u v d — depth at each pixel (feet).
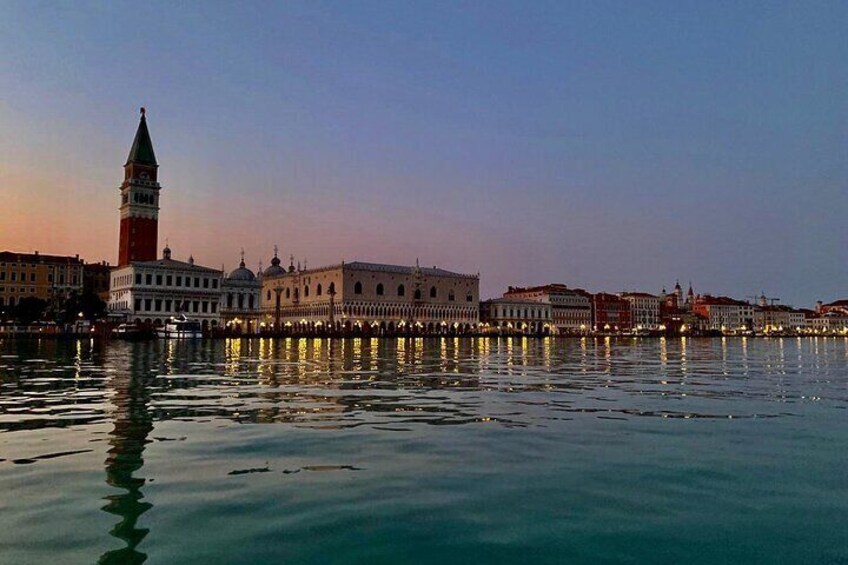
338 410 76.84
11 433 59.82
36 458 49.24
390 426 64.75
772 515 36.50
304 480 43.11
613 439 57.98
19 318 472.85
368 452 51.93
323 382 115.65
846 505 38.34
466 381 119.85
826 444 55.72
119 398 87.97
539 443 55.98
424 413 74.43
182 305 562.66
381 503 38.14
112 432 60.59
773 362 209.56
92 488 40.83
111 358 195.11
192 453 51.29
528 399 89.51
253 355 229.04
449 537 32.86
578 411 76.69
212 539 32.27
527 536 33.12
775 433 61.31
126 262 587.68
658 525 34.81
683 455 51.13
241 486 41.52
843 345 537.65
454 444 55.36
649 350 341.00
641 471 45.91
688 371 154.71
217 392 96.78
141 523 34.47
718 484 42.57
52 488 40.83
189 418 69.51
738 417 71.97
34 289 566.36
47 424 65.10
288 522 34.81
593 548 31.65
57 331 480.64
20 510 36.45
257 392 97.09
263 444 55.01
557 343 503.61
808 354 302.25
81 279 591.37
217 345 349.00
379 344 411.13
